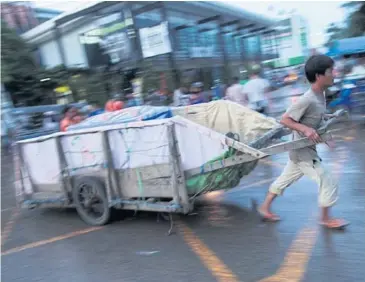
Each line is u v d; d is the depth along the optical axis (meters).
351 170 6.05
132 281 3.58
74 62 20.25
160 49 17.36
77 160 5.23
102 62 19.12
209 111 5.67
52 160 5.52
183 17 20.81
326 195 3.99
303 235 4.02
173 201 4.49
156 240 4.43
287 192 5.39
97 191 5.04
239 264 3.62
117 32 18.19
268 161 7.49
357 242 3.71
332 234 3.95
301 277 3.25
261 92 12.26
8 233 5.43
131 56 18.00
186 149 4.43
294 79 22.14
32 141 5.65
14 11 22.56
